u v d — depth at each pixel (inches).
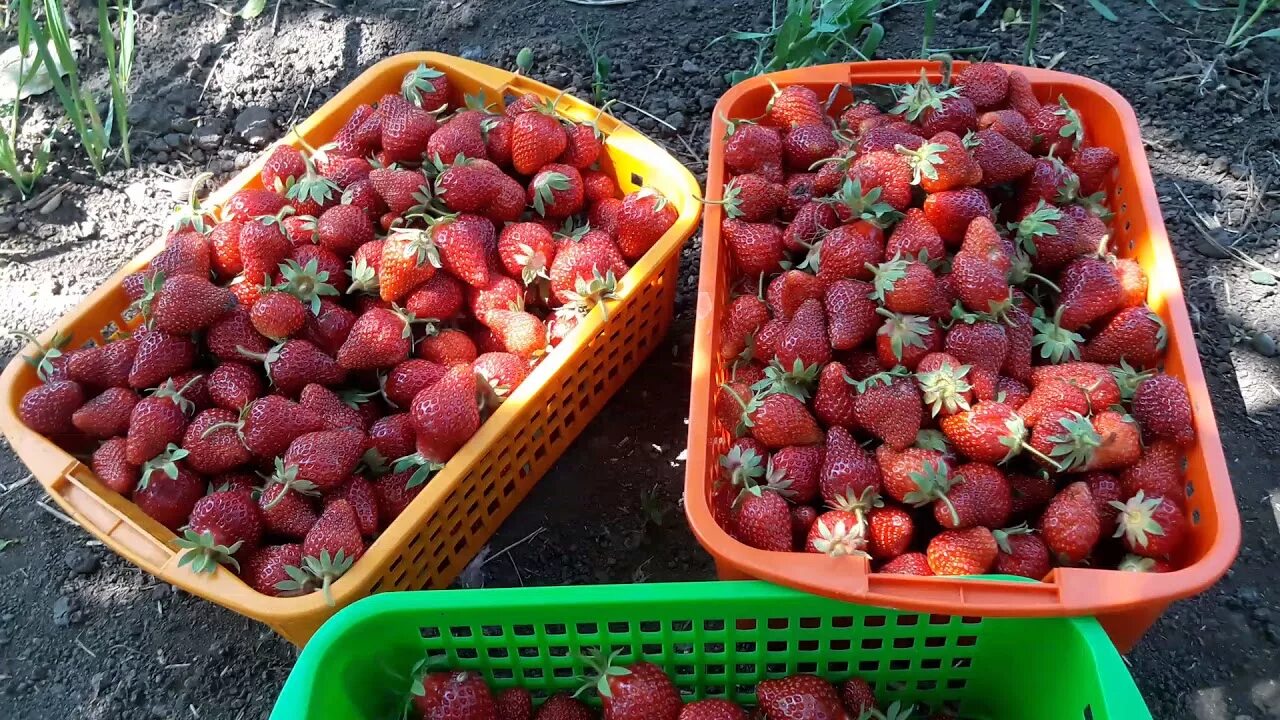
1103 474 18.4
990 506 17.4
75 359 20.7
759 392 19.5
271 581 18.2
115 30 33.9
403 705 18.4
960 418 18.0
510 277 23.0
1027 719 17.7
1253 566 22.0
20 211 29.9
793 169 24.0
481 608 16.6
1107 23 31.9
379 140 24.8
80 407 20.4
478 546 22.0
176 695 21.6
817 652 17.7
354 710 17.3
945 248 21.5
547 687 18.8
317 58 32.9
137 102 31.9
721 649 21.4
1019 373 19.6
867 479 17.8
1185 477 18.0
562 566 22.8
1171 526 17.2
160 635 22.4
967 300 19.3
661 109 30.9
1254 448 23.7
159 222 29.7
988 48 31.6
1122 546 18.1
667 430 24.8
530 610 16.7
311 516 19.3
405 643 17.4
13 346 27.1
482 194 22.7
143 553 18.2
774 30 31.1
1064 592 15.4
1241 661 20.7
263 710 21.3
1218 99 29.8
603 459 24.4
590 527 23.4
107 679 21.8
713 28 32.8
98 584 23.2
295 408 19.7
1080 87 23.8
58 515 24.3
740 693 18.8
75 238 29.5
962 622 16.8
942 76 24.3
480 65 26.2
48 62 27.1
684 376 25.7
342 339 21.5
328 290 21.5
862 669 19.4
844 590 15.8
